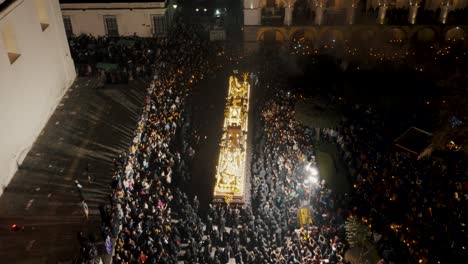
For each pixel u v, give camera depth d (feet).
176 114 129.49
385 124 134.10
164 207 98.48
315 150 126.21
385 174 110.42
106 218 93.45
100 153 115.85
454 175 108.17
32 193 101.96
